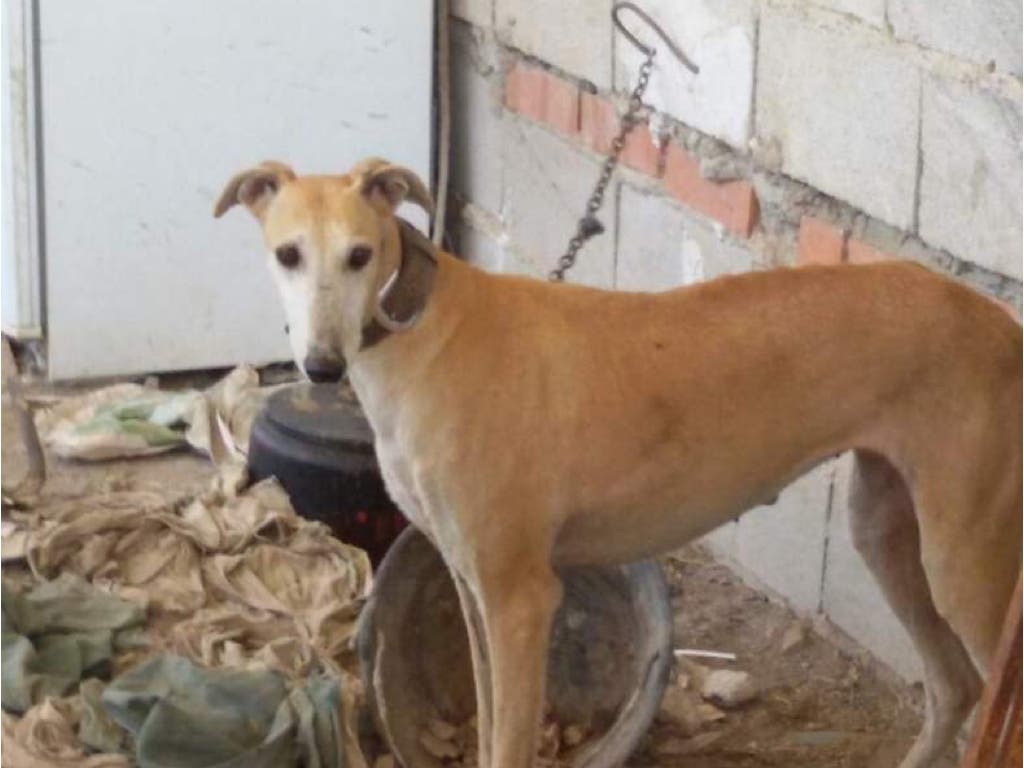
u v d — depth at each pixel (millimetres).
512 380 2377
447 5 4191
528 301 2420
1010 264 2607
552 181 3863
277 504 3303
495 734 2477
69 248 3959
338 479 3256
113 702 2711
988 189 2627
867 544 2576
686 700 2912
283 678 2785
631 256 3576
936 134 2709
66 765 2643
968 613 2430
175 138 3945
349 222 2283
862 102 2850
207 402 3826
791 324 2406
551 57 3781
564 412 2385
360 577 3137
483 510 2385
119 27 3857
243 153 4000
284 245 2299
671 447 2408
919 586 2576
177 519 3242
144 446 3719
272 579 3152
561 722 2816
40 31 3824
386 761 2750
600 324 2418
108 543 3176
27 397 3961
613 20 3230
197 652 2941
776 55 3035
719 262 3273
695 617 3203
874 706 2938
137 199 3961
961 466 2393
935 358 2389
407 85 4090
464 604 2572
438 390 2363
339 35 4004
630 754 2658
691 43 3268
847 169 2904
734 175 3201
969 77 2629
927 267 2584
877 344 2395
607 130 3607
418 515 2461
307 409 3373
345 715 2723
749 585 3291
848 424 2426
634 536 2471
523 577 2420
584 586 2809
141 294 4020
